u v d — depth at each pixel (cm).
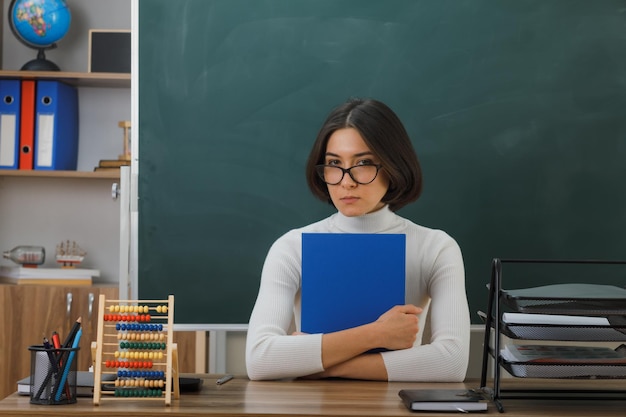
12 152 338
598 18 293
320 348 169
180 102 293
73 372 144
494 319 155
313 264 174
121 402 144
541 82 294
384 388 161
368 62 293
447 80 293
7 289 320
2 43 363
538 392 149
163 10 293
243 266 294
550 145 294
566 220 293
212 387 161
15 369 319
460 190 293
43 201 364
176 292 294
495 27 293
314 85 293
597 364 144
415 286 199
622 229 293
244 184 294
